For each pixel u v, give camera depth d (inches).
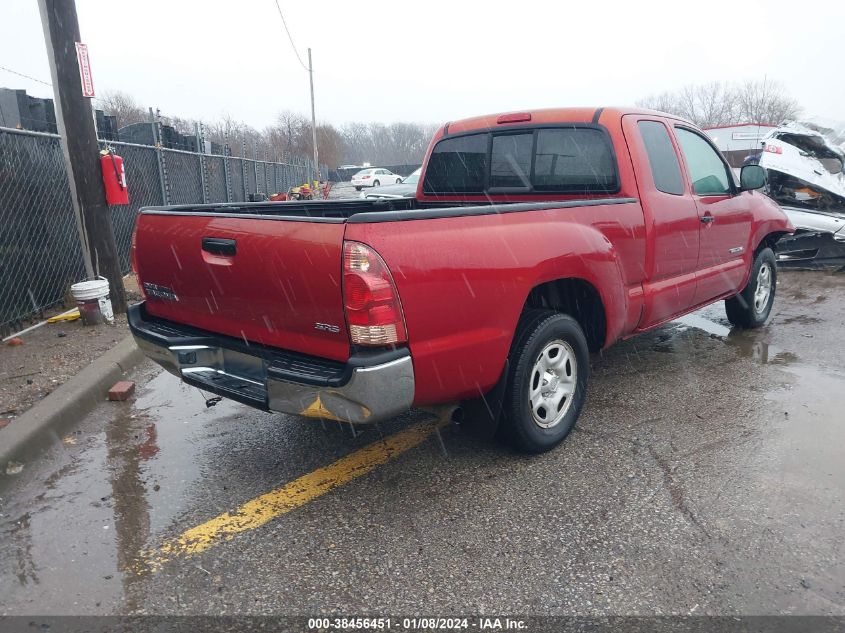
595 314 157.6
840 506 121.3
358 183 1386.6
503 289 123.9
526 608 97.0
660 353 218.5
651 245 167.2
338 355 111.4
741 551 108.7
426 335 112.4
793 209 363.9
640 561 106.9
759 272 234.7
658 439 151.6
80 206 255.0
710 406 170.9
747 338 235.0
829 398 174.2
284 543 114.9
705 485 130.0
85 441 159.8
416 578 104.5
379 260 104.6
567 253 137.7
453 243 116.0
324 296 108.6
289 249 111.3
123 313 268.8
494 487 131.8
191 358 135.8
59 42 239.3
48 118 378.3
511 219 129.6
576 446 149.0
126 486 136.6
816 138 375.9
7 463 142.3
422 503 126.6
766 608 95.7
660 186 173.3
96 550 113.9
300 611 97.7
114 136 418.0
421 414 171.3
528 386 135.9
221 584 104.3
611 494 127.7
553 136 177.2
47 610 98.7
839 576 102.3
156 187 435.5
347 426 162.7
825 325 251.6
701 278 193.9
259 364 126.6
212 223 125.9
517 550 110.9
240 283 122.7
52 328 249.1
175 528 120.5
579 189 173.6
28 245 262.2
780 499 124.1
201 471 142.7
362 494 130.9
